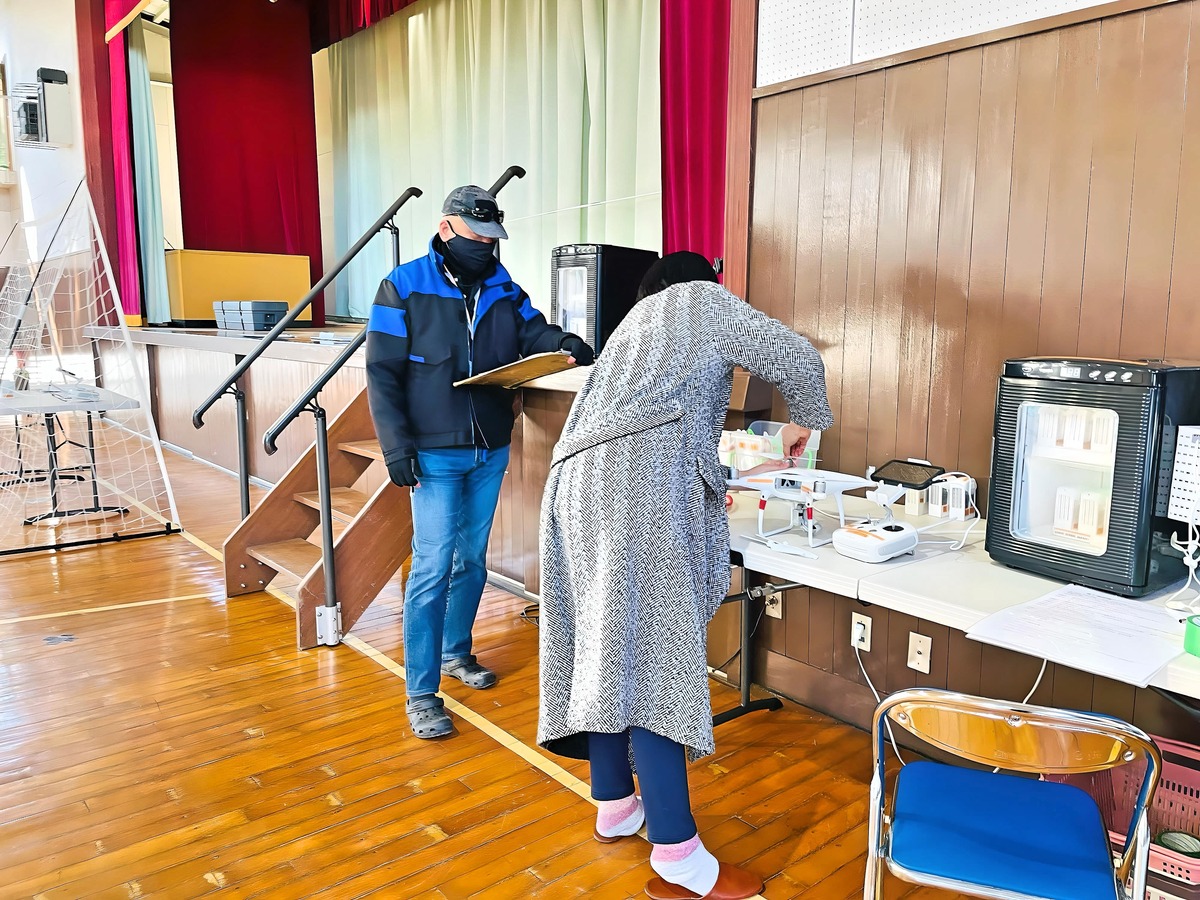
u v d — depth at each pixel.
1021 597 1.64
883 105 2.38
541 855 1.99
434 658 2.58
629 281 3.28
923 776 1.50
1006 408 1.81
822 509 2.35
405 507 3.34
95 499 5.25
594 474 1.77
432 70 6.74
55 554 4.45
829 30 2.49
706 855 1.83
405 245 7.35
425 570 2.55
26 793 2.24
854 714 2.60
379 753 2.44
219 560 4.33
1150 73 1.88
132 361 4.96
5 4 10.04
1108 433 1.64
